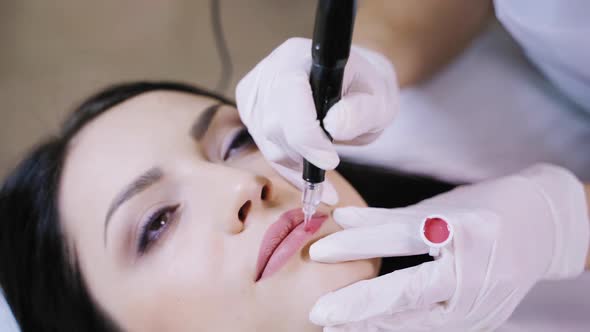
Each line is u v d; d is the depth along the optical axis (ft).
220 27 4.71
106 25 4.67
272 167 2.51
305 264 2.15
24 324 2.60
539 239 2.49
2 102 4.18
